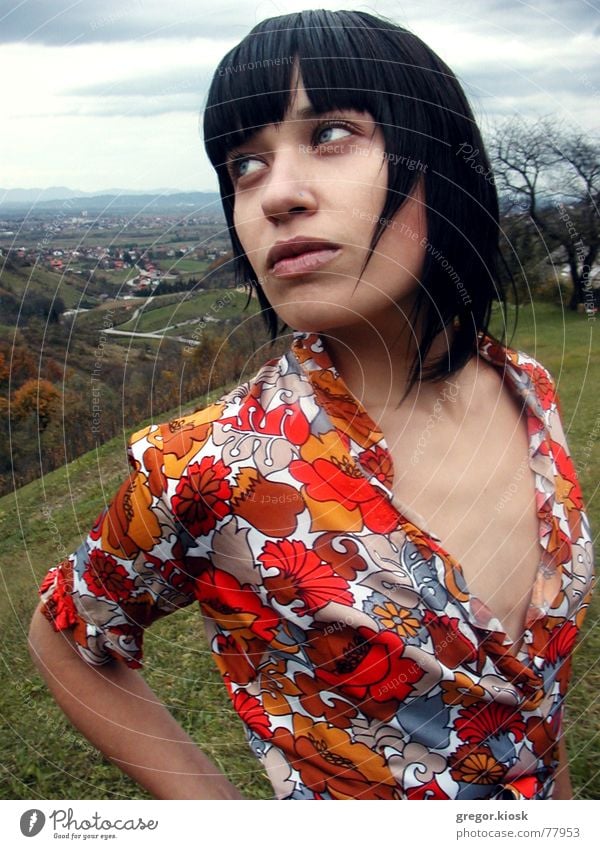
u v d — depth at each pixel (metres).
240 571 0.83
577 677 1.64
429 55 0.79
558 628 0.86
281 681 0.84
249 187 0.77
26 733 1.49
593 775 1.56
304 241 0.73
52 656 0.93
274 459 0.82
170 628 1.48
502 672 0.80
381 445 0.82
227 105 0.75
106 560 0.88
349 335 0.83
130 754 0.95
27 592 1.00
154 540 0.84
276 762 0.85
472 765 0.81
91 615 0.90
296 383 0.85
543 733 0.85
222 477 0.82
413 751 0.81
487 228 0.85
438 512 0.85
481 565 0.85
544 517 0.88
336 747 0.82
